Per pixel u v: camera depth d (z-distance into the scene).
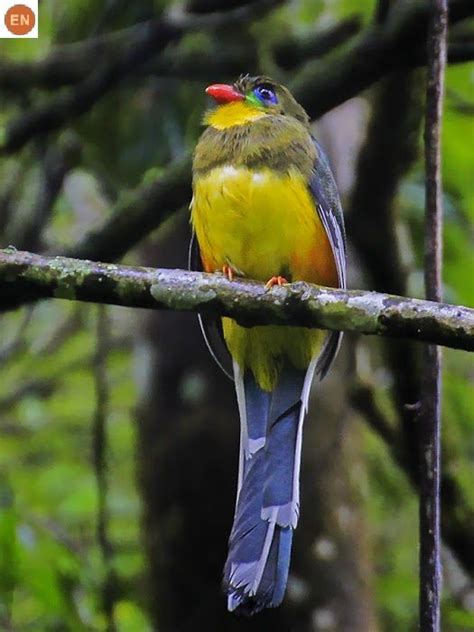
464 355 12.67
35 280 6.64
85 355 13.93
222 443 11.01
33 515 10.84
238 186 7.88
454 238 11.92
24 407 13.63
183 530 11.02
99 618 10.99
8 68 11.95
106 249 9.99
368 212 10.70
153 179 10.18
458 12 9.44
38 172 13.19
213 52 11.81
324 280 8.12
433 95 7.34
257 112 8.55
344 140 11.27
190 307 6.67
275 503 7.51
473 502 11.98
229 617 10.73
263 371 8.18
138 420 11.55
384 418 11.33
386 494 12.96
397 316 6.39
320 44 11.82
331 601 10.53
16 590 10.20
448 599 11.71
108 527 11.83
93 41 11.83
